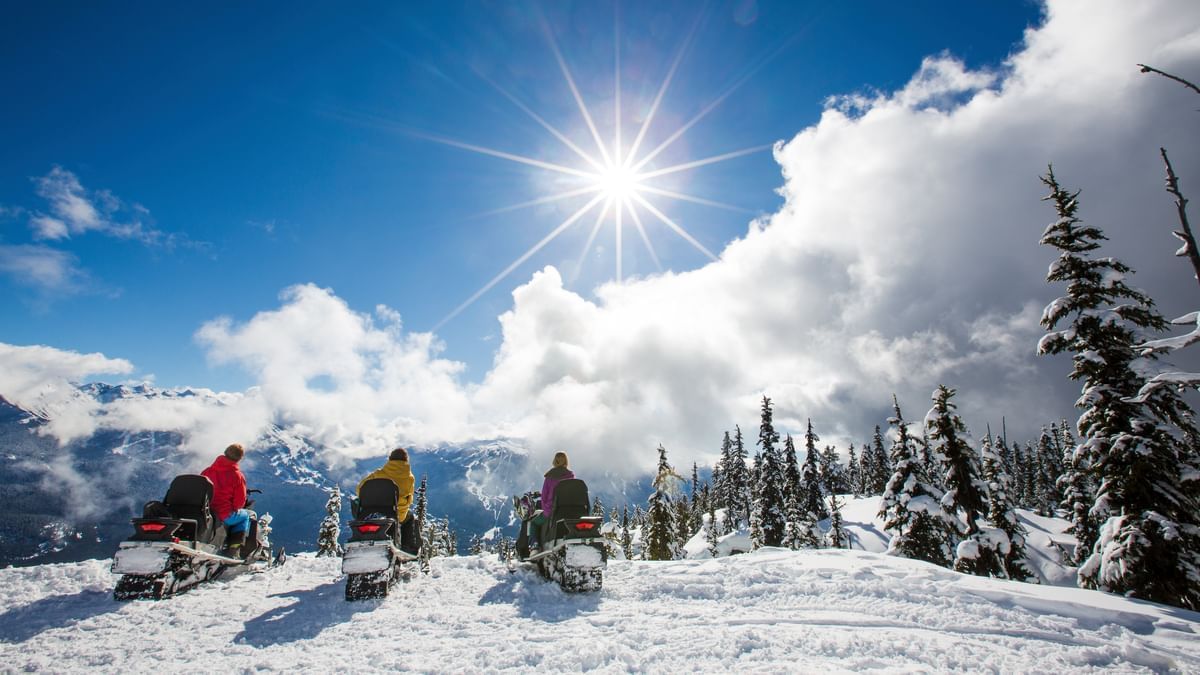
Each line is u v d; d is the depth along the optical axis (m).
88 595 6.75
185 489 7.48
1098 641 5.08
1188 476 14.40
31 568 7.52
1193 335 2.87
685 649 4.68
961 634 5.15
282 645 5.12
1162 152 2.85
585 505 7.88
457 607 6.52
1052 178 17.55
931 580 7.04
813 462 60.97
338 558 9.82
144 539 6.71
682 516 77.88
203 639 5.30
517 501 9.23
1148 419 15.02
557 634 5.27
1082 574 16.02
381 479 7.84
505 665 4.44
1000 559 22.52
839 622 5.50
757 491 50.41
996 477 27.83
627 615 5.94
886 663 4.31
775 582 7.14
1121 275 15.71
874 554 8.54
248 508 8.84
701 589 6.91
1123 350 15.52
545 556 8.07
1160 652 4.79
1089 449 15.77
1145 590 14.46
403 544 8.66
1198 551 14.02
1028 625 5.43
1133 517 14.95
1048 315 16.44
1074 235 16.91
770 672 4.12
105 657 4.79
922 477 26.61
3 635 5.38
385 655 4.77
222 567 8.08
